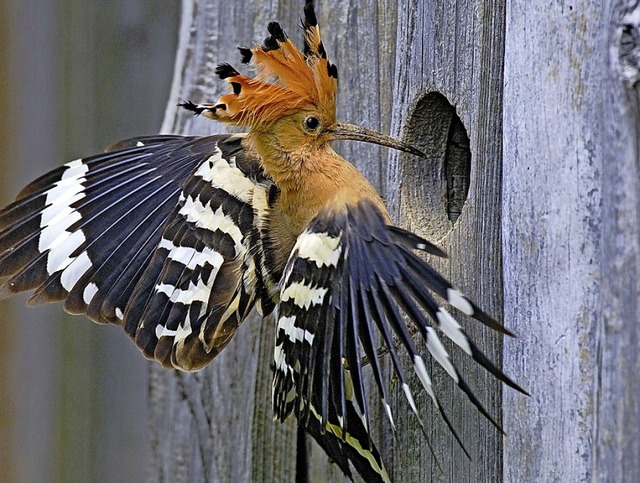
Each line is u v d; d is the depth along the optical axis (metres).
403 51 5.27
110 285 5.26
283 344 5.18
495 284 5.21
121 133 5.56
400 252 5.14
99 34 5.57
